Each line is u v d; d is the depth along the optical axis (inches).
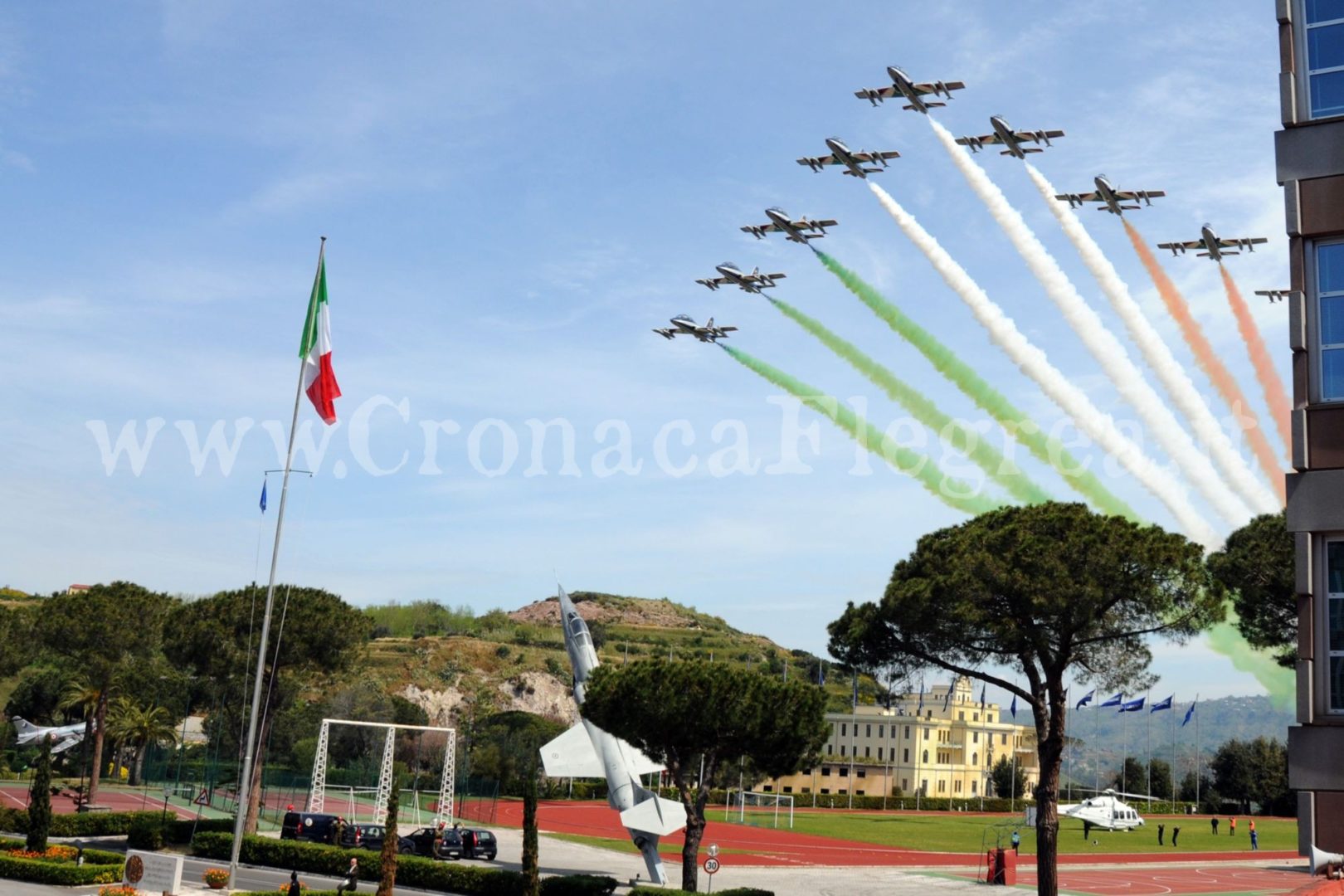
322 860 2250.2
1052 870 1788.9
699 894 1830.7
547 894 1971.0
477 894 2048.5
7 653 3575.3
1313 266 852.6
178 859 1824.6
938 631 1823.3
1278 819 5802.2
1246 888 2568.9
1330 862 1547.7
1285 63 877.2
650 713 1802.4
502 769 5236.2
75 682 4918.8
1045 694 1978.3
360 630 3011.8
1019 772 6742.1
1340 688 804.6
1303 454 828.6
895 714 6840.6
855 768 6742.1
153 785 4443.9
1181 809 6402.6
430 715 7047.2
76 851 2096.5
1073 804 4992.6
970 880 2556.6
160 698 4872.0
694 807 1881.2
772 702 1831.9
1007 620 1766.7
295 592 2972.4
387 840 1638.8
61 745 4739.2
